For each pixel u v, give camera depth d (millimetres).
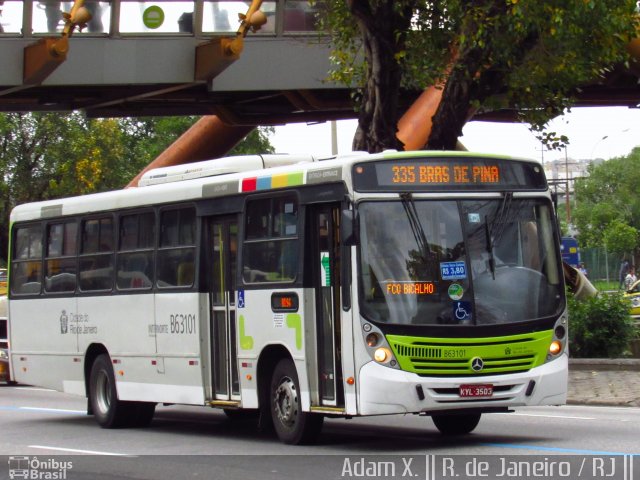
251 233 15570
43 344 20609
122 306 18359
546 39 21188
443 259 13750
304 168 14562
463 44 21344
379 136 23156
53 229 20516
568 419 17438
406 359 13430
